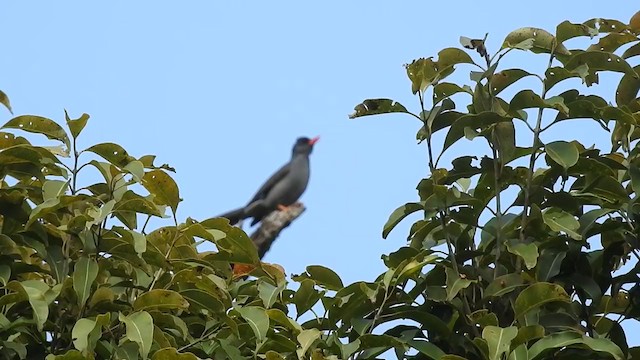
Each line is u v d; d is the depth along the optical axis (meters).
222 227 9.59
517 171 9.70
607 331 9.52
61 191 9.16
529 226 9.53
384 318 9.23
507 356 8.43
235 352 8.91
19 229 9.34
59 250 9.28
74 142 9.30
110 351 8.54
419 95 9.66
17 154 9.42
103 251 9.13
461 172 9.90
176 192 9.57
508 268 9.55
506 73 9.66
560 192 9.62
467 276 9.51
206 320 9.42
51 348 8.84
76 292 8.61
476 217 9.61
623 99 10.17
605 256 9.69
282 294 9.58
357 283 9.16
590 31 9.61
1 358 8.61
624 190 9.66
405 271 9.10
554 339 8.52
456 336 9.11
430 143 9.62
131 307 8.95
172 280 9.15
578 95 9.65
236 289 9.82
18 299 8.62
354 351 8.84
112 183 9.17
